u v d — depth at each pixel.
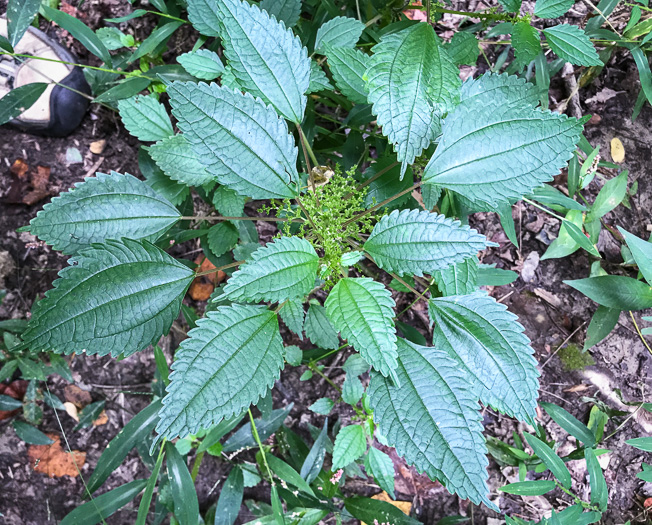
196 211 0.67
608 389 0.67
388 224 0.33
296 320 0.47
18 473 0.68
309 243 0.34
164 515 0.58
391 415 0.33
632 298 0.58
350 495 0.68
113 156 0.71
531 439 0.53
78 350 0.32
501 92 0.35
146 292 0.34
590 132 0.70
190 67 0.44
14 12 0.49
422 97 0.31
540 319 0.69
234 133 0.32
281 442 0.66
